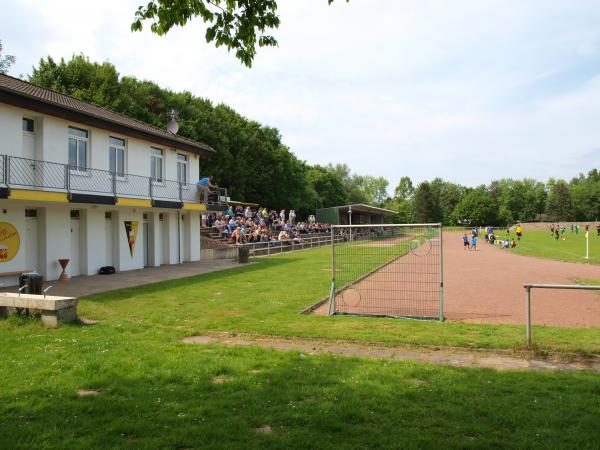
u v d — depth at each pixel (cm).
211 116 5312
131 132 2088
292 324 956
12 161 1550
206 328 929
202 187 2723
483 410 485
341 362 677
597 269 2277
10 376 612
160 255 2438
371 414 477
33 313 962
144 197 2225
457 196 13262
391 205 12538
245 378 599
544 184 14512
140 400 523
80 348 757
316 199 7800
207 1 683
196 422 464
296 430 446
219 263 2488
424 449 408
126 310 1123
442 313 1028
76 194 1680
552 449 403
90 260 1936
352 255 1306
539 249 3947
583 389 553
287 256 2930
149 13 689
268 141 6316
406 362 679
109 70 4081
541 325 964
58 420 471
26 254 1680
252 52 734
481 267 2372
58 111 1684
